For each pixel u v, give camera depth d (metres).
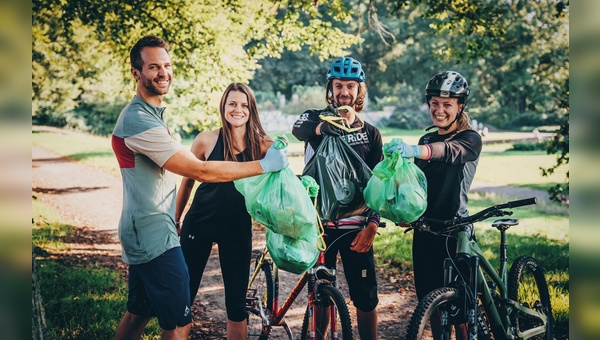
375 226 4.23
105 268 7.89
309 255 3.73
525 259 4.59
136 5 10.83
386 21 40.84
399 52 41.72
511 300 4.12
